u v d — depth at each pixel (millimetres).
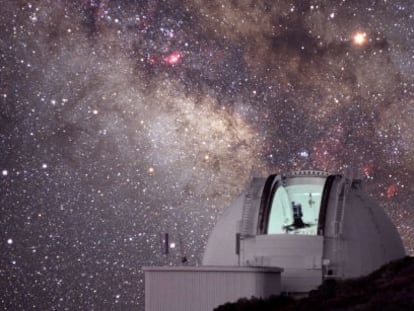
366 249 37938
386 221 39719
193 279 36156
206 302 35875
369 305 29188
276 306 33875
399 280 31625
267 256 37500
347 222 38031
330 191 38375
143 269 36719
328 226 37656
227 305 34500
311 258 37188
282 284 37031
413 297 28953
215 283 35844
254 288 35312
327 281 35250
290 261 37250
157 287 36531
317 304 32281
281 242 37438
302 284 37000
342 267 37250
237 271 35594
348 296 31453
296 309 32500
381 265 38125
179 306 36219
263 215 38312
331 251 37312
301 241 37344
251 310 33875
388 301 29078
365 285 33000
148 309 36562
